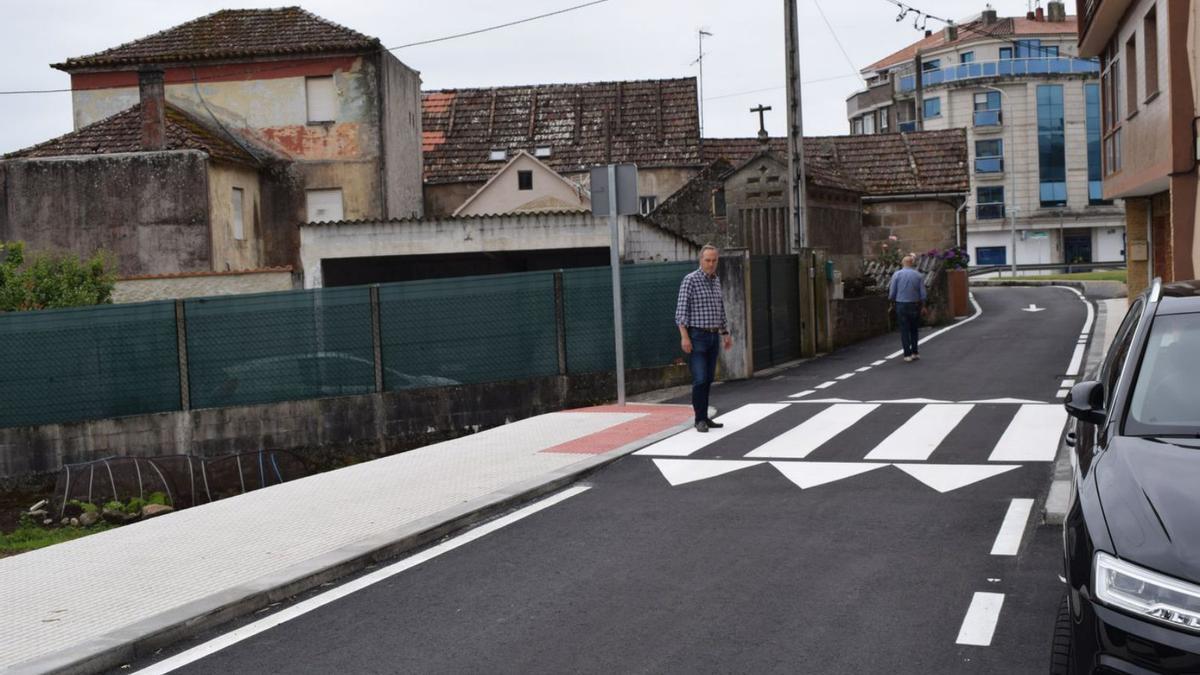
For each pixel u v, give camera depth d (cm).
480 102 4609
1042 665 533
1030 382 1617
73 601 689
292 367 1853
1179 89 1712
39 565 794
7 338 1886
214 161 3256
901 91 9200
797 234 2423
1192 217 1703
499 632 615
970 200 8750
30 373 1888
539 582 712
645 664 554
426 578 735
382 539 808
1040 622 593
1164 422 514
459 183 4203
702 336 1289
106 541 862
